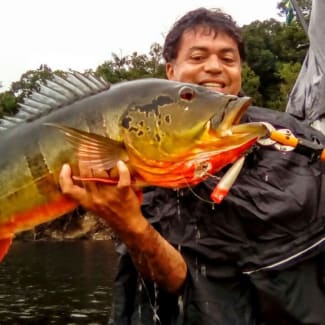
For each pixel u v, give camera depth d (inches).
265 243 32.3
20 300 221.0
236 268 32.7
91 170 27.2
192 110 27.2
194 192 33.0
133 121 27.4
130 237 29.2
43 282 261.6
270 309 32.2
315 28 47.4
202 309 32.1
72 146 27.5
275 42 584.7
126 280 34.7
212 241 32.6
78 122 28.1
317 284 32.7
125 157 27.5
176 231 33.4
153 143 27.3
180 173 27.4
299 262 32.3
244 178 32.9
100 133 27.7
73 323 179.2
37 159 28.4
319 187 33.0
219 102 27.3
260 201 32.4
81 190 27.5
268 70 573.6
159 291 33.1
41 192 28.5
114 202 27.6
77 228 457.1
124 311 34.5
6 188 29.0
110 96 28.2
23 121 29.4
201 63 36.0
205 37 35.8
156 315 33.2
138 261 31.0
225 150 27.1
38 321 183.5
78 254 365.7
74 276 274.8
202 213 32.9
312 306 32.3
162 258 30.7
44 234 459.8
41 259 345.4
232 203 32.3
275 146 33.3
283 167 33.1
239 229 32.5
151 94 27.8
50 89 29.5
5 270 304.3
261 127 27.1
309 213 32.4
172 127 27.1
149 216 34.2
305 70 50.0
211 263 32.8
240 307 32.6
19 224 29.4
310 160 32.1
